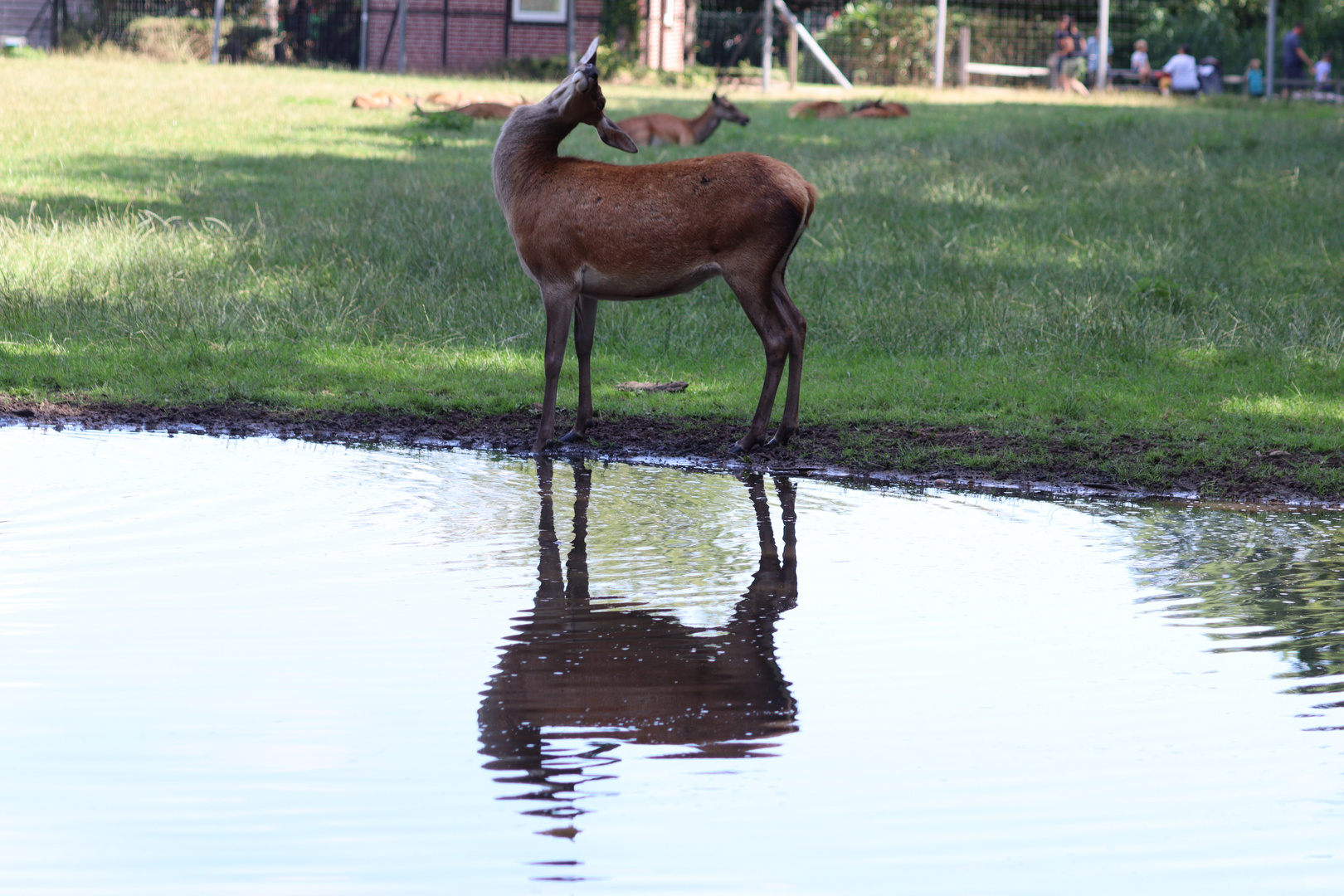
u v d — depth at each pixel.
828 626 8.20
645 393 14.93
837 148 33.09
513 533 10.15
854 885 5.33
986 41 65.56
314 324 17.05
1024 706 6.98
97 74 45.69
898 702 7.04
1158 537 10.45
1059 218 23.70
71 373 14.91
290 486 11.35
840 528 10.59
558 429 13.74
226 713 6.73
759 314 12.73
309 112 37.97
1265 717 6.87
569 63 56.91
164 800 5.89
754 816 5.82
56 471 11.59
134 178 25.88
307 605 8.38
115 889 5.23
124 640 7.68
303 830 5.67
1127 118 38.47
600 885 5.30
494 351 16.48
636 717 6.81
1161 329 17.03
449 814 5.82
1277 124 37.88
